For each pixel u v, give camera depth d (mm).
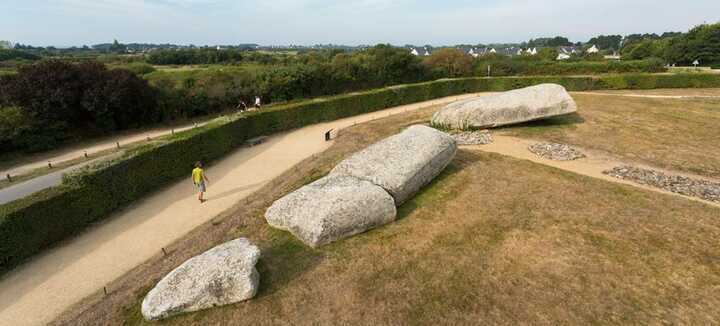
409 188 11984
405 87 37906
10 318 8938
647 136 20484
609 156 17516
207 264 7840
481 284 8102
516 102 21062
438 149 13461
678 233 9883
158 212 14469
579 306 7414
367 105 34406
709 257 8852
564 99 21000
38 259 11391
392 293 7879
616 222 10500
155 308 7301
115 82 27844
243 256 8008
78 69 26844
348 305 7574
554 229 10219
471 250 9375
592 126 22312
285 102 36062
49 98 24547
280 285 8219
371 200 10406
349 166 12297
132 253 11648
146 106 30516
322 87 42250
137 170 15641
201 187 15227
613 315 7180
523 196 12312
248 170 19281
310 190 10758
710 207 11352
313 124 30094
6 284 10211
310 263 8953
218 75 39250
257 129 25812
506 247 9461
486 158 16156
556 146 18250
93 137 27406
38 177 18062
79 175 13297
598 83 41656
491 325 6988
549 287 7965
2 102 23953
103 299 8922
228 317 7316
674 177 14398
